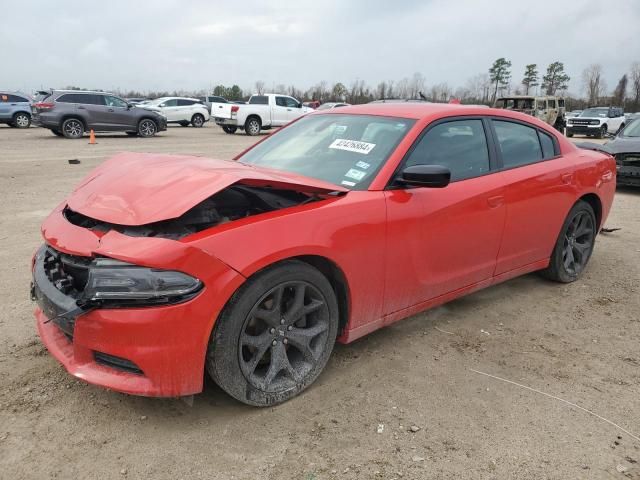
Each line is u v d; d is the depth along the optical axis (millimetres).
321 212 2766
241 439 2500
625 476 2357
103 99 19641
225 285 2381
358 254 2910
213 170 2783
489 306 4254
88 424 2559
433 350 3459
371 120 3637
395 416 2721
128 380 2369
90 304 2307
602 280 4969
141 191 2666
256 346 2617
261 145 4055
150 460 2342
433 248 3352
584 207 4699
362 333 3143
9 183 9320
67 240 2527
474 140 3752
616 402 2939
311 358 2877
